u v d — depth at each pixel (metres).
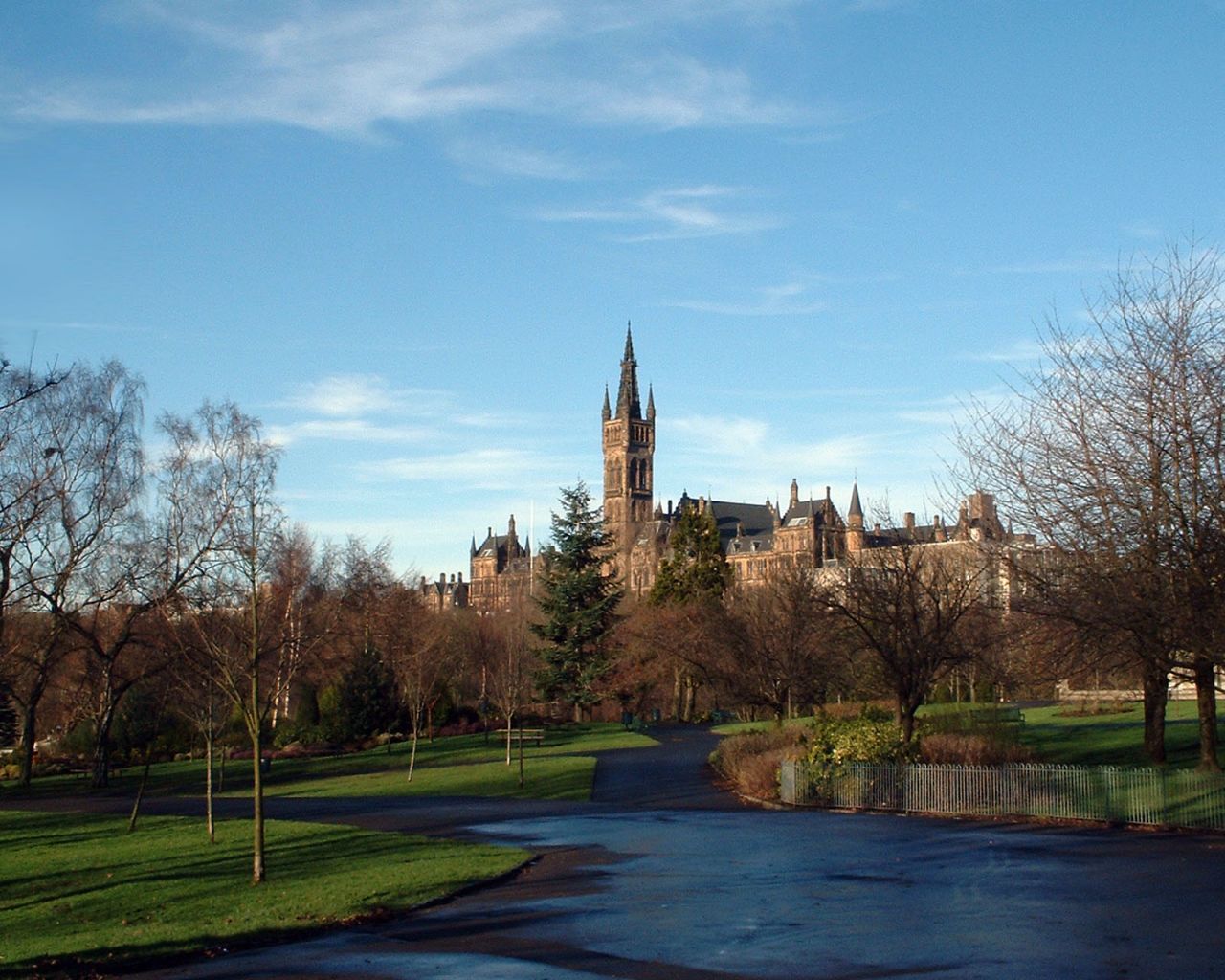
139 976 18.88
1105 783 37.31
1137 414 35.66
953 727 49.16
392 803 51.38
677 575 100.62
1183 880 25.48
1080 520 35.69
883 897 24.27
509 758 65.25
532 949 19.94
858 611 51.59
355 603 88.00
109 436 61.00
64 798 61.69
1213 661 34.16
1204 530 33.81
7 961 19.98
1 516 45.75
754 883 26.36
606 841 34.69
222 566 58.75
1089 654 37.56
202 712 41.72
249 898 25.95
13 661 65.19
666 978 17.66
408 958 19.53
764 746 53.28
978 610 49.91
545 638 99.75
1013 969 17.75
